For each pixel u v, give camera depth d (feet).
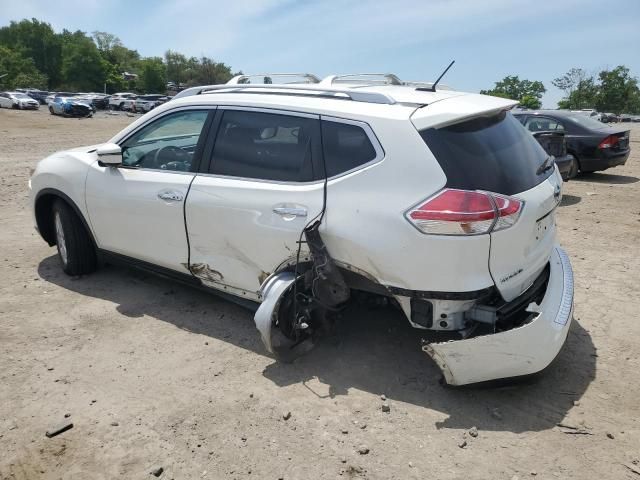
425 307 10.28
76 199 15.39
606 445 9.38
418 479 8.61
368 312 14.07
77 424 9.87
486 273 9.94
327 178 11.14
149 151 14.33
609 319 14.28
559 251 12.91
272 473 8.73
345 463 8.95
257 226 11.84
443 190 9.85
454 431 9.75
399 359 12.08
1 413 10.15
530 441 9.50
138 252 14.51
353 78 13.98
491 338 9.62
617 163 36.81
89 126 99.45
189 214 12.95
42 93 218.59
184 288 15.87
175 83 419.74
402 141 10.36
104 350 12.44
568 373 11.64
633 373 11.63
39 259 18.38
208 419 10.03
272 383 11.19
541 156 12.14
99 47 447.42
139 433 9.64
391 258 10.19
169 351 12.43
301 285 11.52
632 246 21.02
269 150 12.10
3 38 403.75
